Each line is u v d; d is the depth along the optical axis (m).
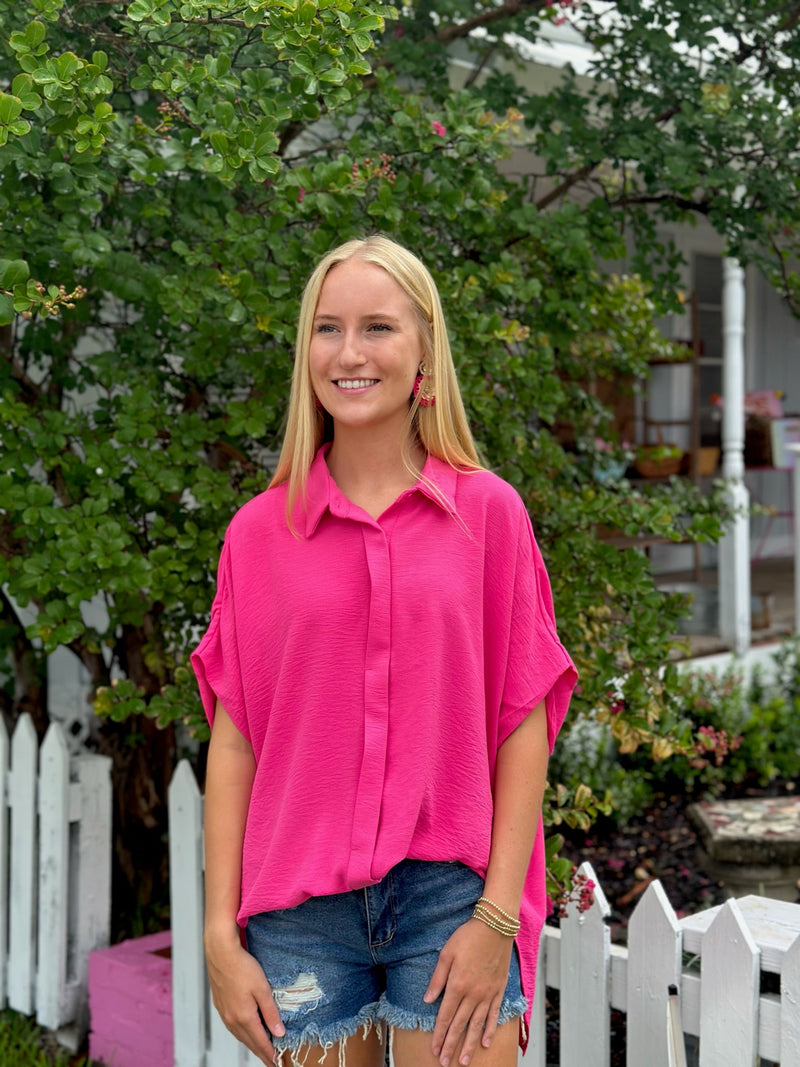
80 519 2.91
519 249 3.60
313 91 2.35
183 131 2.68
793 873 3.97
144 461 3.00
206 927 1.92
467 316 3.06
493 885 1.79
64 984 3.44
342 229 2.88
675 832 4.97
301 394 1.96
